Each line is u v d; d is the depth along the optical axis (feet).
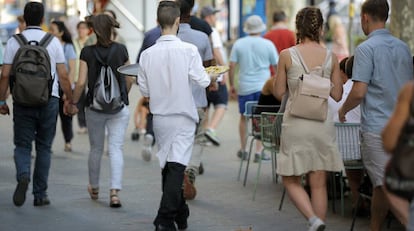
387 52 55.93
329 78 57.57
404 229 65.16
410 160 36.94
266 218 69.62
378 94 55.93
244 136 101.24
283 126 57.16
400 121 37.63
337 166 56.95
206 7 110.63
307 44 57.82
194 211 72.18
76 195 78.48
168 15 60.90
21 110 69.00
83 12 164.86
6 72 69.56
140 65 61.36
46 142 72.02
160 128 60.85
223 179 87.71
